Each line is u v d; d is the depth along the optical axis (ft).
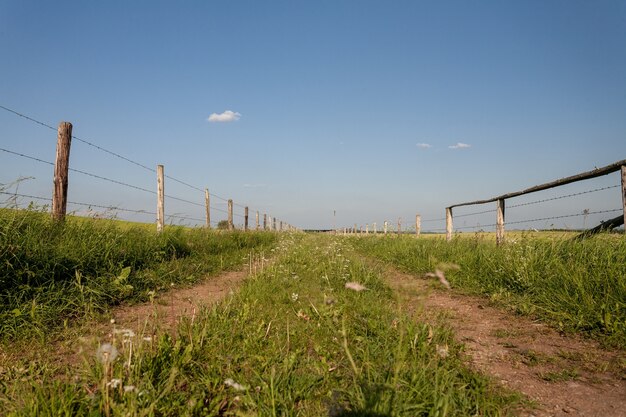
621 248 16.74
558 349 11.64
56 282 16.57
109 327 13.46
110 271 19.13
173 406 7.72
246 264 30.45
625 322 12.59
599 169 19.58
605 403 8.28
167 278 21.72
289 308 15.31
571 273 16.53
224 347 10.81
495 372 9.86
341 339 11.46
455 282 22.07
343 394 8.14
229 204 60.18
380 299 16.85
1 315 12.98
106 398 7.02
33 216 19.16
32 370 9.28
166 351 9.61
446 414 7.31
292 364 9.46
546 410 7.99
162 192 34.37
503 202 31.37
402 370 8.76
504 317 15.37
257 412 7.57
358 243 57.62
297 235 78.28
